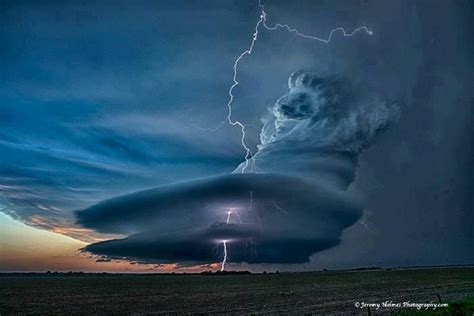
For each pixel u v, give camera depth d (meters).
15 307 35.00
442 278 71.94
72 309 33.16
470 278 70.31
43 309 33.34
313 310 30.52
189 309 32.41
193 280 92.56
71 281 91.75
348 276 90.50
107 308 33.66
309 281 74.31
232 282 77.69
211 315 28.47
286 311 30.14
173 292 52.41
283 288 56.72
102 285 71.31
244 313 29.28
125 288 61.56
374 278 76.88
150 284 74.50
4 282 85.56
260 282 75.25
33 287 65.38
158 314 29.33
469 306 24.95
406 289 49.41
